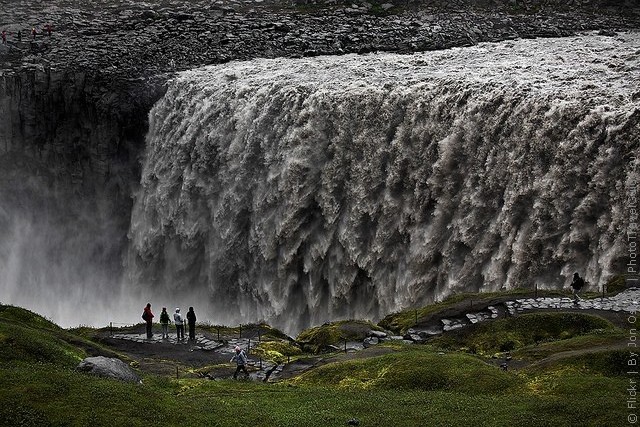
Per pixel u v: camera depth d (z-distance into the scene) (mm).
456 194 64875
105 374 39969
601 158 56000
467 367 40719
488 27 96750
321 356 49469
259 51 93375
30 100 87812
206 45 95688
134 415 34281
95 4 114875
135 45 96625
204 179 79938
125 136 86250
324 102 71500
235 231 77000
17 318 54188
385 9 105250
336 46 93000
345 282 70062
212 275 78938
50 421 32781
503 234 60719
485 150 63469
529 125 60375
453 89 66625
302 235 72375
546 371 39500
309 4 109250
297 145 72375
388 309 67625
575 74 67312
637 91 59438
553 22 97250
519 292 52094
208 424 34906
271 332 57594
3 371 36531
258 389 42094
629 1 100062
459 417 34719
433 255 65000
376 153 69188
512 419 33625
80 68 89000
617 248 54094
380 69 78438
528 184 60156
